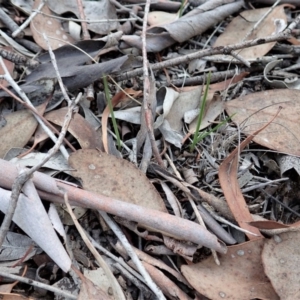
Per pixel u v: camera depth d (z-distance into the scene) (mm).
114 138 752
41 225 612
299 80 816
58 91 756
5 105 758
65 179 700
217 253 656
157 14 891
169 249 661
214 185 730
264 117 760
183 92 788
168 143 752
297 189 739
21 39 827
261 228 658
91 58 760
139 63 819
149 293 648
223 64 848
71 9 854
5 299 621
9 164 635
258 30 865
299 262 632
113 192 665
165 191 692
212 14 866
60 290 624
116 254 672
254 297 628
